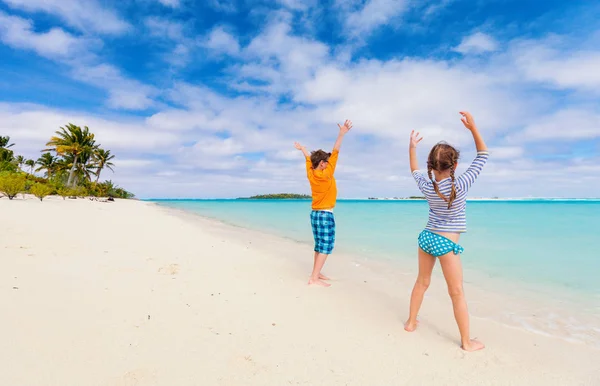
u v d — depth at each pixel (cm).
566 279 498
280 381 207
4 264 433
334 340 272
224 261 570
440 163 262
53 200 2761
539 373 232
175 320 291
